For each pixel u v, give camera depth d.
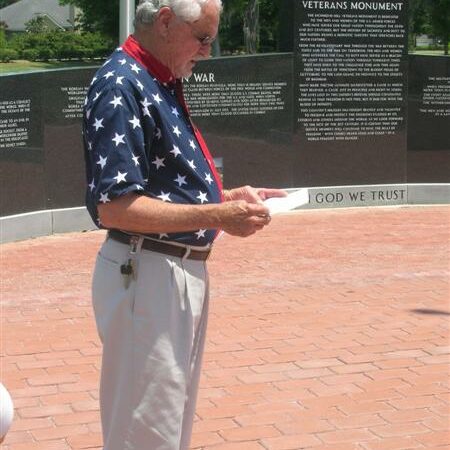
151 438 3.55
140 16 3.48
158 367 3.52
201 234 3.58
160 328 3.51
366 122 13.07
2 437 2.49
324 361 6.60
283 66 12.56
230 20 50.50
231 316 7.73
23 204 10.94
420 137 13.37
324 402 5.82
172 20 3.44
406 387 6.07
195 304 3.62
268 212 3.41
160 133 3.46
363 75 12.94
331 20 12.67
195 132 3.63
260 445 5.18
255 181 12.57
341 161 13.04
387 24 12.91
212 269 9.44
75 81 11.16
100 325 3.61
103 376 3.64
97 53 68.25
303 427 5.43
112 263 3.56
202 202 3.55
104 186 3.32
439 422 5.50
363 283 8.89
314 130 12.85
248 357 6.68
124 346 3.54
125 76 3.40
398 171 13.32
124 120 3.34
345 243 10.76
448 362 6.57
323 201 13.01
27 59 66.62
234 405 5.77
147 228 3.36
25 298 8.35
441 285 8.80
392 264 9.70
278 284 8.84
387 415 5.61
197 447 5.15
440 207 13.26
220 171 12.32
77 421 5.56
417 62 13.23
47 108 11.01
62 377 6.30
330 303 8.16
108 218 3.38
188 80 11.95
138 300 3.51
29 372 6.39
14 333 7.28
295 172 12.84
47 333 7.29
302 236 11.14
